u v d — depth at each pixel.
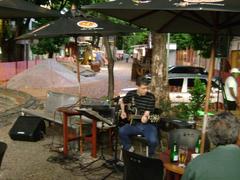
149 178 4.16
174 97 14.33
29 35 7.09
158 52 9.84
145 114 6.89
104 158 7.23
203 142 4.49
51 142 8.43
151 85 9.95
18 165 6.89
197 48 19.95
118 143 7.82
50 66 21.41
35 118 8.72
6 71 21.05
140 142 7.39
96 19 7.34
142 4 3.77
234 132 2.73
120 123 7.13
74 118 8.50
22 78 19.84
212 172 2.61
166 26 5.61
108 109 7.61
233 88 10.34
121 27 7.11
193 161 2.74
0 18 4.42
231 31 5.23
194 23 5.49
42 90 18.94
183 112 9.61
